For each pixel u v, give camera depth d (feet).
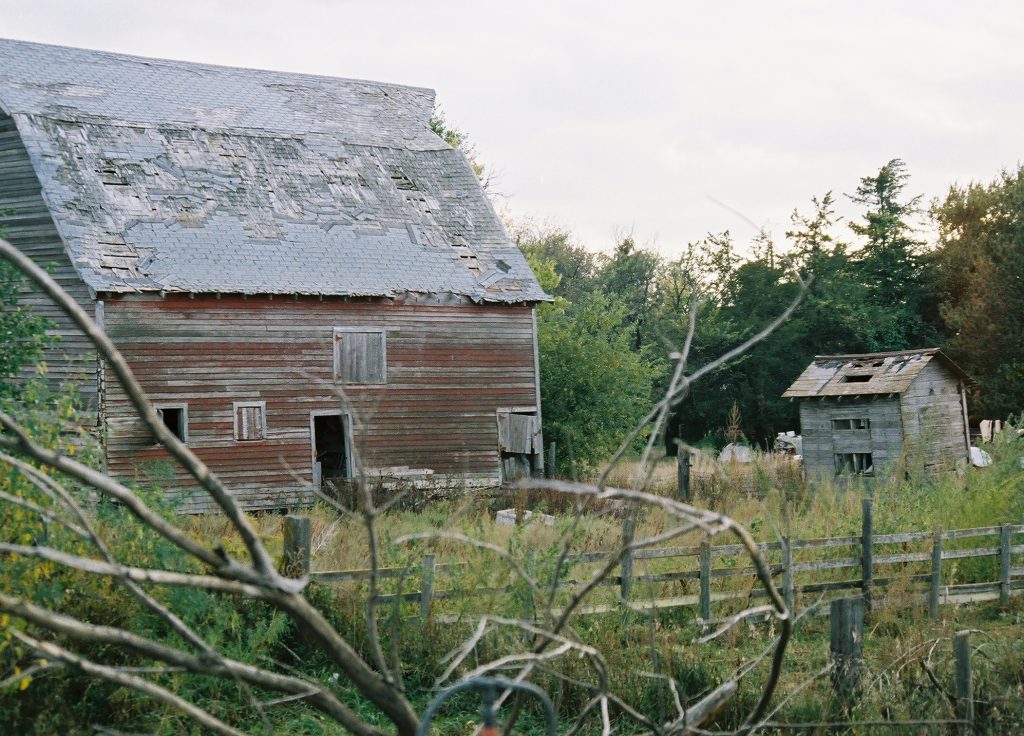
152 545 26.84
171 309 82.33
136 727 24.94
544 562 34.06
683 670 29.12
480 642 30.81
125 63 103.04
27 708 24.32
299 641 31.86
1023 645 31.94
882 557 43.68
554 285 155.74
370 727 13.62
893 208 199.21
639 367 119.85
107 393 79.25
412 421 90.94
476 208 103.35
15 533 23.85
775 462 100.63
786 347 177.47
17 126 86.38
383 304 90.53
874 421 94.63
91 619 26.05
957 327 167.32
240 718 27.09
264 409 85.35
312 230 92.27
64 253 81.66
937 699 24.23
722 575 40.34
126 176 88.22
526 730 28.22
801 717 25.72
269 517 67.36
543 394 116.88
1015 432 56.18
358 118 108.78
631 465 102.63
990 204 191.62
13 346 45.34
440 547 41.81
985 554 44.80
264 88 108.27
